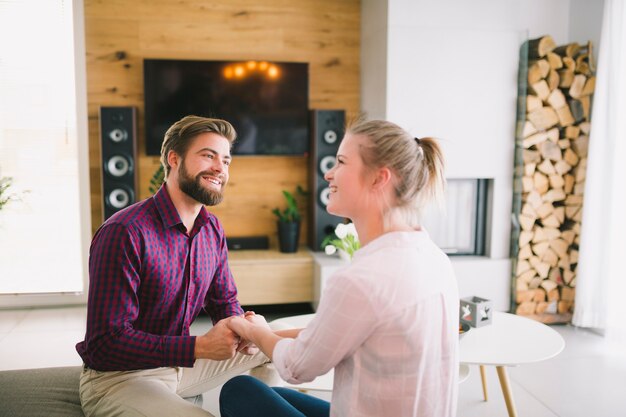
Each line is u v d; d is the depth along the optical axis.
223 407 1.27
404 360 0.99
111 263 1.46
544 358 1.92
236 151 3.81
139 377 1.57
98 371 1.55
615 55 3.21
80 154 3.80
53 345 3.14
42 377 1.73
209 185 1.58
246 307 3.90
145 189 3.84
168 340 1.45
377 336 0.98
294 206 3.86
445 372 1.07
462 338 2.10
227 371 1.77
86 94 3.74
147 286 1.54
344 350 1.00
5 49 3.71
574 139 3.64
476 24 3.58
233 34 3.84
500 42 3.61
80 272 3.95
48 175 3.85
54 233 3.90
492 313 2.40
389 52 3.48
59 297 3.89
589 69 3.58
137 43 3.74
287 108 3.83
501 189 3.72
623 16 3.16
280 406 1.19
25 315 3.69
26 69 3.74
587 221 3.40
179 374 1.69
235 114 3.78
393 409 1.00
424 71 3.54
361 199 1.10
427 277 1.02
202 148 1.57
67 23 3.72
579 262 3.47
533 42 3.61
